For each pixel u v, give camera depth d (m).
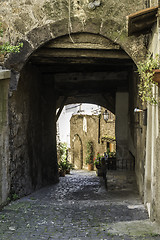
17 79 7.07
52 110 12.80
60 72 12.35
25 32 7.04
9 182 6.86
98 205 6.50
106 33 6.87
